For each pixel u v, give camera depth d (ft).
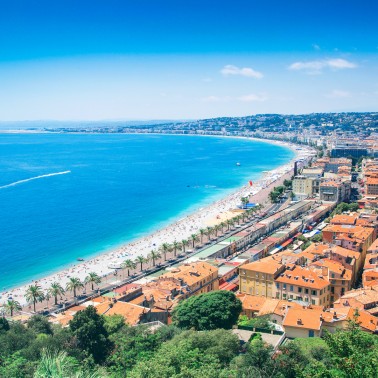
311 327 455.22
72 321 380.37
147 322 537.65
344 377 208.95
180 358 302.04
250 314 578.25
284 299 654.12
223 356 353.72
